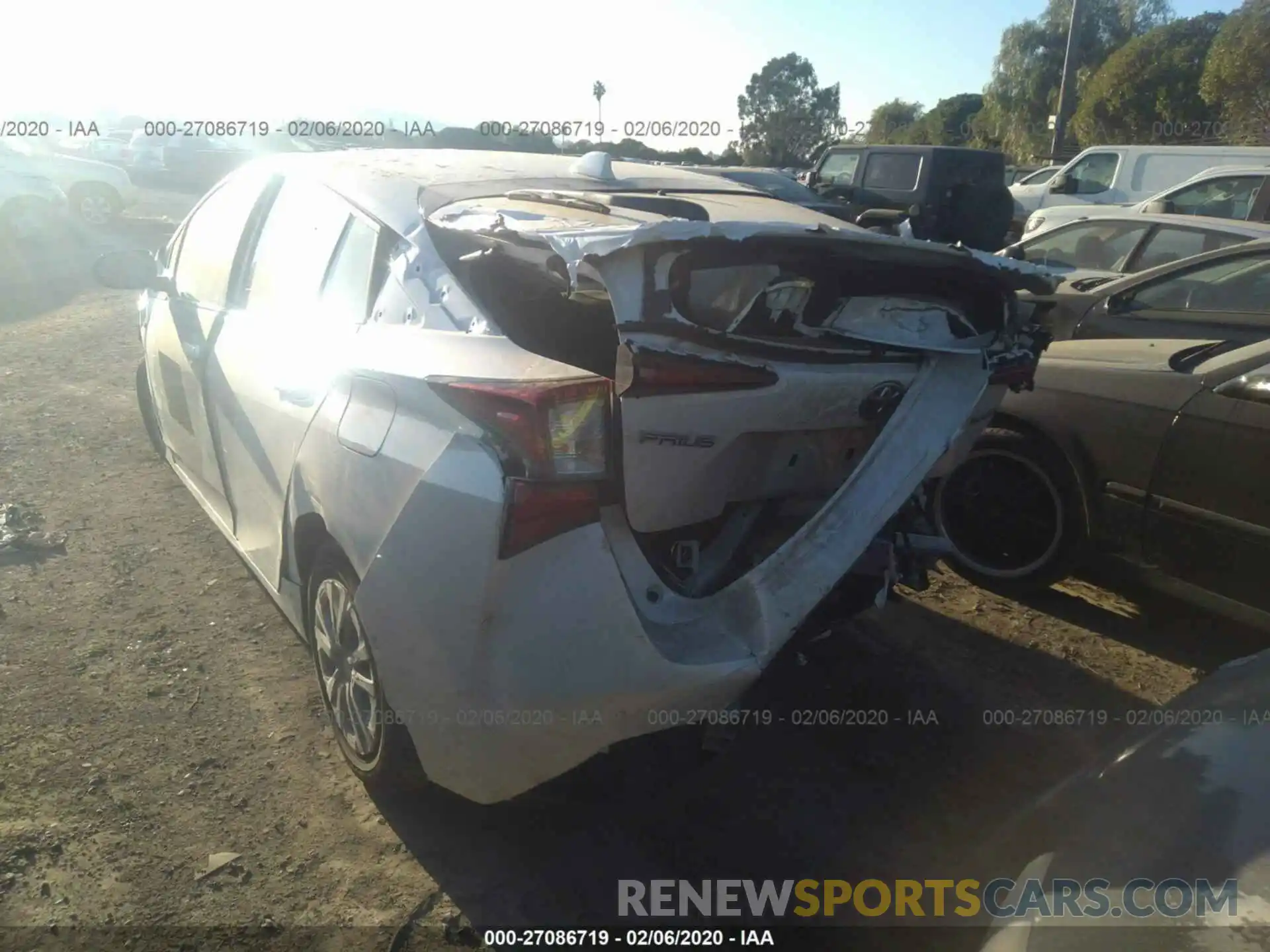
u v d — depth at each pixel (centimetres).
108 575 417
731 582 252
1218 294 540
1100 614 425
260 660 357
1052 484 418
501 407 222
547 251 237
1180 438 375
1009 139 3791
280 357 316
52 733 310
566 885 260
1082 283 663
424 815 283
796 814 290
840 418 254
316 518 282
